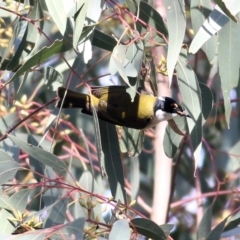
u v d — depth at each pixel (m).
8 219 7.36
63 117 11.00
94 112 7.41
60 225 6.45
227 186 11.89
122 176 8.26
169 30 7.28
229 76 7.92
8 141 8.96
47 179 7.55
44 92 12.04
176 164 10.75
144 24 7.69
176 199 12.84
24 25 8.45
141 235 7.63
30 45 8.45
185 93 7.67
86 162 11.45
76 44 7.02
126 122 8.22
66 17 7.43
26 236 6.45
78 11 7.15
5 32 9.38
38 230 6.50
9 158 7.54
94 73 12.57
